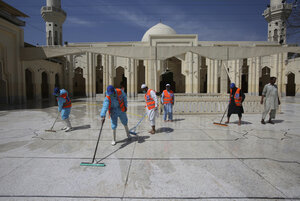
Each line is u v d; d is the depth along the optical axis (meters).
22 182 2.61
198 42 29.00
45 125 6.68
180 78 37.94
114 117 4.28
